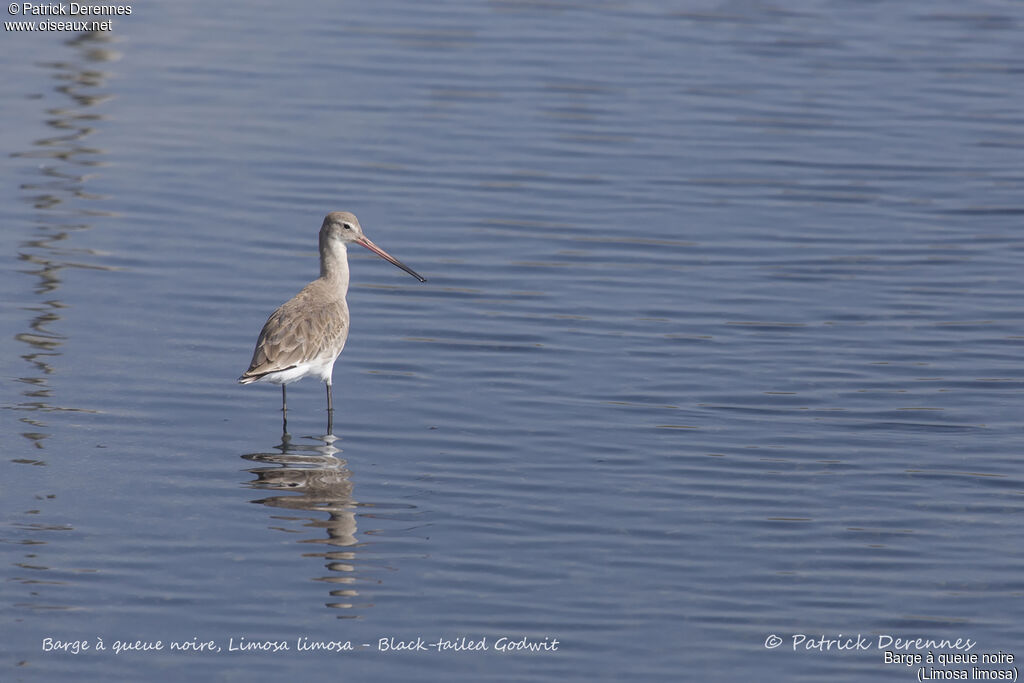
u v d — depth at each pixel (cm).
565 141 2509
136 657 1114
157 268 1962
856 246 2114
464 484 1431
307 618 1177
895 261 2062
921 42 3083
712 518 1373
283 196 2239
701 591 1243
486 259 2055
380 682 1099
